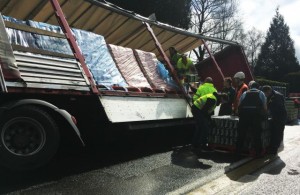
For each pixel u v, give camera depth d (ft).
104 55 22.70
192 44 36.81
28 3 25.17
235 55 38.09
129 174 18.60
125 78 23.85
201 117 25.32
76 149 23.20
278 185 18.01
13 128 15.98
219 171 20.25
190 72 30.07
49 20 27.81
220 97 28.78
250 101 23.65
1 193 14.58
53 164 19.76
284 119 26.02
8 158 15.55
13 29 17.34
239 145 24.03
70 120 17.52
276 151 26.07
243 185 17.78
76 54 19.40
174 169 20.16
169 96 25.46
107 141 25.09
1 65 15.62
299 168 22.00
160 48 28.40
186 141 29.91
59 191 15.29
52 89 17.30
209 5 110.22
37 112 16.33
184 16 80.18
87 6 26.18
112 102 20.42
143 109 22.48
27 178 16.98
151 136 29.37
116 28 30.25
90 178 17.49
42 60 17.43
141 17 28.58
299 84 130.41
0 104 16.42
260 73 191.52
